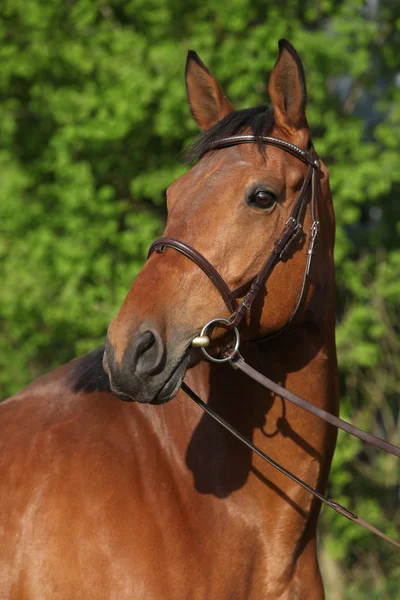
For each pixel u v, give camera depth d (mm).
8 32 8125
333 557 8148
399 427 8648
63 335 8281
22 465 2684
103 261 7559
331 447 2818
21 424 2811
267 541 2676
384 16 8203
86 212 7629
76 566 2508
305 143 2689
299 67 2641
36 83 8227
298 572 2748
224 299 2436
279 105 2672
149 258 2488
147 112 7570
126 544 2523
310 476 2727
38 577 2520
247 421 2719
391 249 8367
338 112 7895
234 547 2627
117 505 2568
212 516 2631
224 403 2756
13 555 2566
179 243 2420
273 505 2682
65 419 2777
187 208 2484
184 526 2592
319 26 8430
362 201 7805
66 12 8078
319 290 2730
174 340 2365
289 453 2697
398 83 8828
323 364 2752
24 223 7691
